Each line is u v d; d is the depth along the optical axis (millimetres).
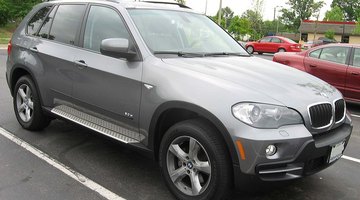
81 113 5012
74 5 5461
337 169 5172
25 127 6027
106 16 4926
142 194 4223
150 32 4598
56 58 5246
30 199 4027
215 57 4672
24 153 5215
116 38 4422
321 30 75875
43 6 6078
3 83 10469
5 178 4473
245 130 3453
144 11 4879
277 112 3549
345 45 9633
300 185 4578
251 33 54188
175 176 4008
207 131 3674
